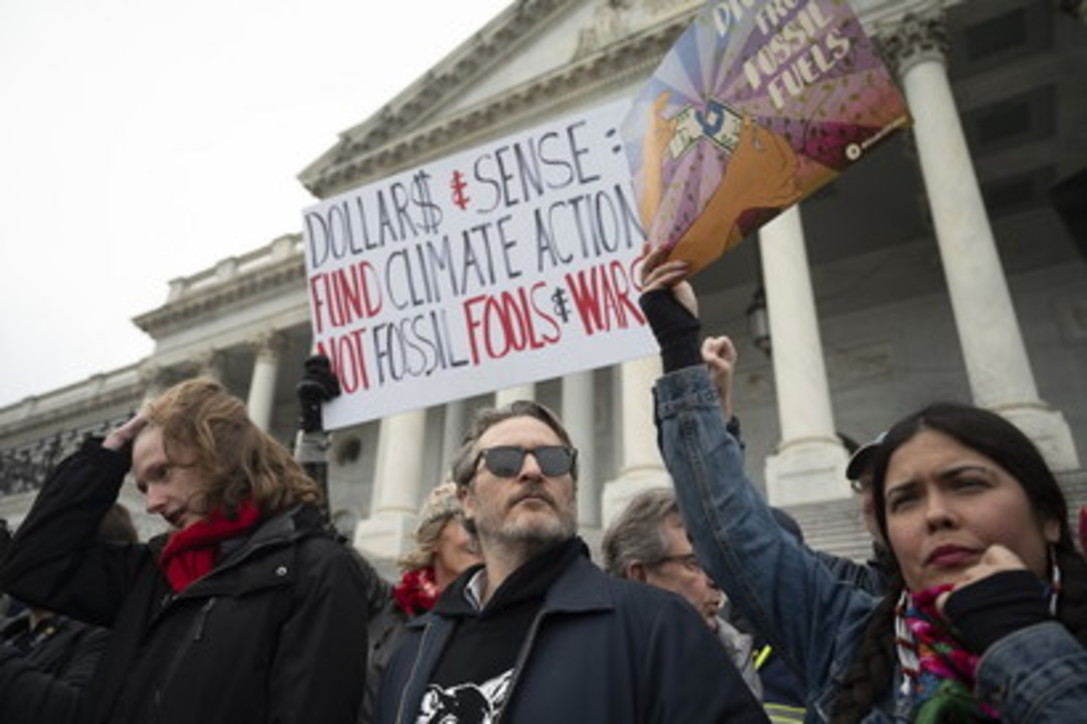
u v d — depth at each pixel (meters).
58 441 38.59
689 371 2.33
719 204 2.44
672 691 2.02
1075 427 20.22
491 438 2.59
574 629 2.18
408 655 2.52
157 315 33.84
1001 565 1.46
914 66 16.73
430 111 26.19
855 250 24.88
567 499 2.52
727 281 26.39
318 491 2.96
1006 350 13.62
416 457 23.16
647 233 2.61
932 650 1.56
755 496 2.22
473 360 3.88
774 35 2.45
